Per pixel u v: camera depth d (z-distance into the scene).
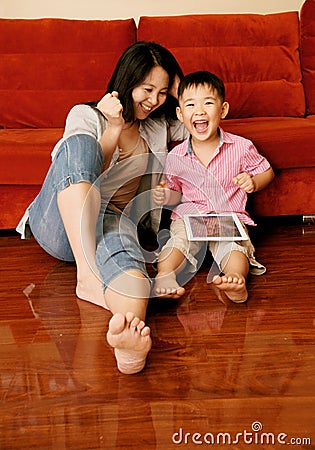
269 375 1.30
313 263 1.83
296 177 2.04
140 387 1.27
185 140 1.94
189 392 1.25
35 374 1.33
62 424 1.17
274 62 2.44
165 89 1.78
